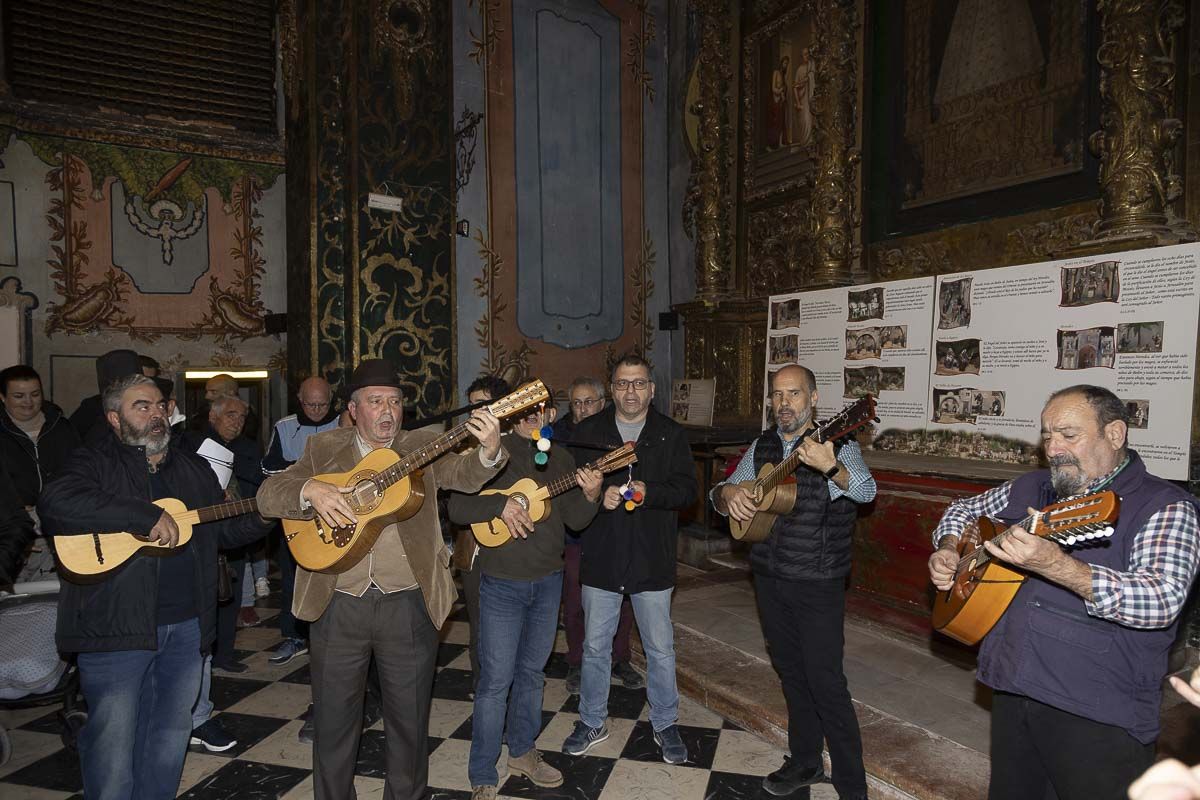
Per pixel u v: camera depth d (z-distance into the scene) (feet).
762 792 9.61
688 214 24.73
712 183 23.44
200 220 21.42
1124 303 12.39
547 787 9.70
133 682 7.61
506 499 8.91
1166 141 13.08
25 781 9.97
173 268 21.04
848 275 19.27
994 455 14.55
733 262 23.32
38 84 19.42
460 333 22.04
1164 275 11.85
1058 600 5.98
